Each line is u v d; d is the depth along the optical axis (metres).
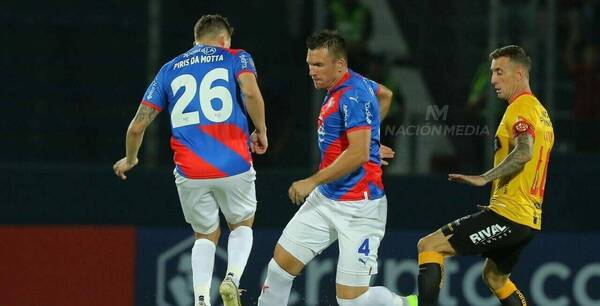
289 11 33.94
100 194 29.81
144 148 31.59
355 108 20.28
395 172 31.38
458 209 30.17
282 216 29.67
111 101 33.66
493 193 22.17
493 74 21.81
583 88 33.41
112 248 29.25
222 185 21.52
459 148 31.52
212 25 21.94
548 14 32.44
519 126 21.05
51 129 33.19
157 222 29.91
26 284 28.95
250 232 22.38
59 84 33.56
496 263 22.72
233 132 21.44
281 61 33.38
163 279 29.23
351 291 21.27
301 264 21.70
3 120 33.06
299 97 32.62
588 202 30.52
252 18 34.06
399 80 32.41
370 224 21.22
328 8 32.97
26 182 29.62
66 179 29.77
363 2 32.84
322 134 21.05
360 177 21.11
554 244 29.77
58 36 33.97
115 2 34.50
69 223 29.70
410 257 29.41
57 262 29.09
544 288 29.67
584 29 34.25
